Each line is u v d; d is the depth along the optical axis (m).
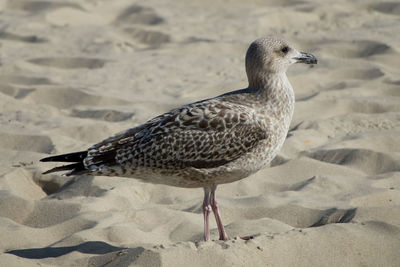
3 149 9.66
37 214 7.56
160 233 7.07
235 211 7.59
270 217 7.43
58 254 6.34
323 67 13.56
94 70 14.35
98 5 19.55
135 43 16.59
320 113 11.09
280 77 6.89
